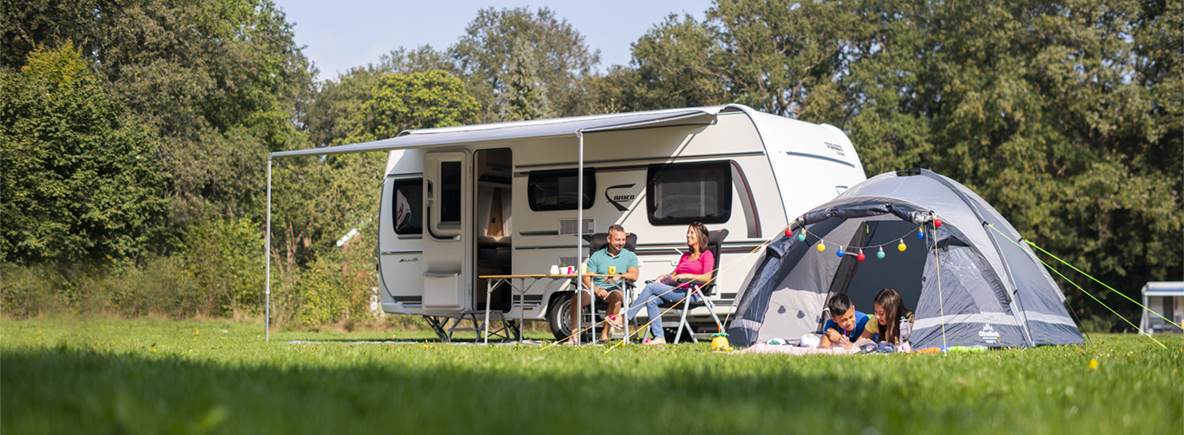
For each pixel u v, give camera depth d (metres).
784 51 33.84
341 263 18.92
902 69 30.69
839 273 8.86
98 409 2.78
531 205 10.24
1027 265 8.24
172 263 20.56
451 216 10.33
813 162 9.80
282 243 33.53
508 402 3.18
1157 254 26.20
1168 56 26.42
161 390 3.38
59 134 22.58
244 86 30.92
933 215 7.77
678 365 5.06
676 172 9.60
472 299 10.23
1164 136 26.75
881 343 7.27
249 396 3.23
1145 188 25.27
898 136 29.39
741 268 9.23
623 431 2.56
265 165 30.47
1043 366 5.13
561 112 46.88
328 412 2.80
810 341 7.79
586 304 9.30
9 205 21.56
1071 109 26.25
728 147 9.44
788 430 2.60
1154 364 5.41
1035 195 26.23
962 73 27.83
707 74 34.09
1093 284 28.33
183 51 27.22
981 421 2.86
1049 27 26.34
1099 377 4.46
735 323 8.42
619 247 9.04
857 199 8.12
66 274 21.58
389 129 42.62
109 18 26.31
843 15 32.34
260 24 35.91
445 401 3.13
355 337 12.55
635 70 37.41
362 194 27.62
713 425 2.68
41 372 3.99
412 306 10.95
